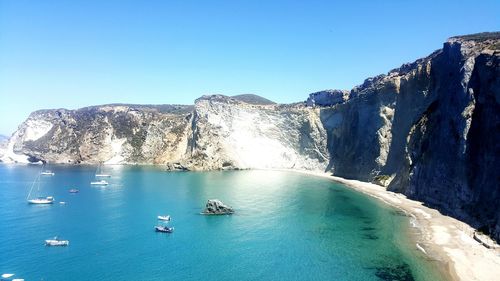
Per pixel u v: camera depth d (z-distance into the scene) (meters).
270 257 59.56
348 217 84.88
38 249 61.94
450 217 79.75
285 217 85.19
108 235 70.38
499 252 58.25
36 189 122.38
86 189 122.62
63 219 81.88
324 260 58.00
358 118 164.00
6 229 73.44
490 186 69.38
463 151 79.00
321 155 193.38
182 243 66.38
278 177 161.25
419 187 101.19
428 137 103.75
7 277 50.88
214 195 113.19
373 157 140.38
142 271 53.78
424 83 120.88
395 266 54.91
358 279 50.84
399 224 77.62
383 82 148.50
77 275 51.91
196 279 51.47
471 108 80.81
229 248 63.88
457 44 99.19
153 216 85.25
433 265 54.59
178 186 130.00
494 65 74.38
